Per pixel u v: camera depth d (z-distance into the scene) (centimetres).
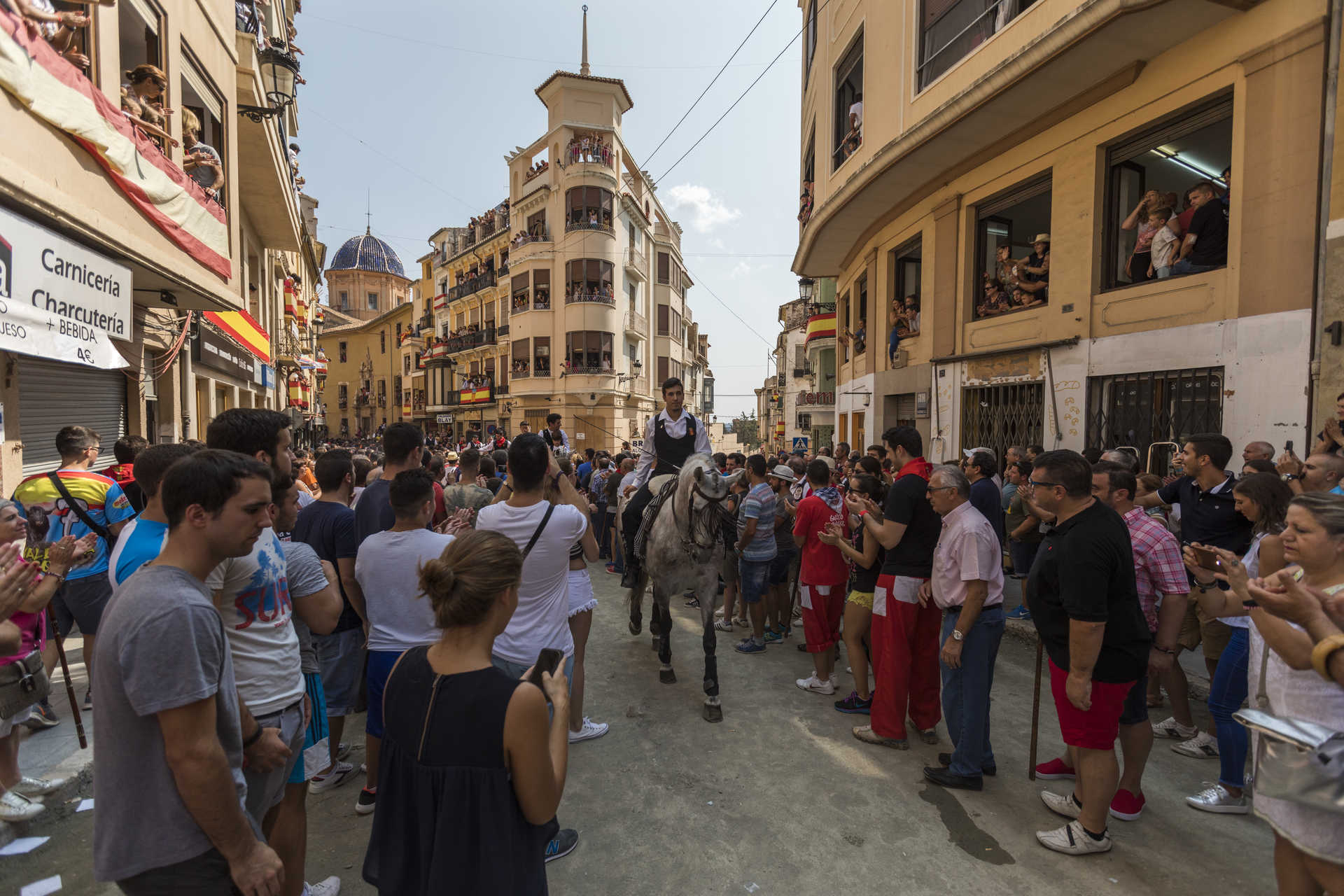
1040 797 351
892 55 898
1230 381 564
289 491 281
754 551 595
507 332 3494
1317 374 502
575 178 3056
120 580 213
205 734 155
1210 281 582
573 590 402
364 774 383
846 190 1020
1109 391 688
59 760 353
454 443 3344
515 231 3428
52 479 387
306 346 2688
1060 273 740
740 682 525
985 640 352
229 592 212
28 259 421
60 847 307
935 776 362
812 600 497
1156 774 375
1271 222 532
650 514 520
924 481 407
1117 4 550
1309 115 508
